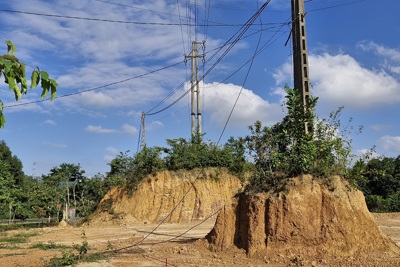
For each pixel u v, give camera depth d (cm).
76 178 4862
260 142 1681
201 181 3731
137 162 3869
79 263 1512
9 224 3744
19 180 5641
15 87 390
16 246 2122
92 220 3625
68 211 4003
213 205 3656
